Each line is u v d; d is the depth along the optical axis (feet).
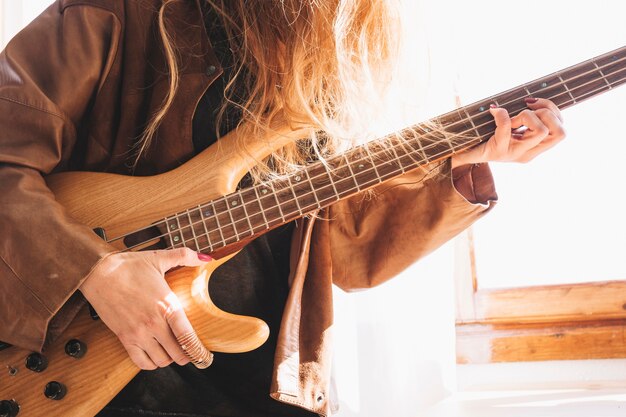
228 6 3.96
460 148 3.73
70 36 3.65
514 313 6.37
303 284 3.96
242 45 3.88
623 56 3.99
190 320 3.27
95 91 3.72
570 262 6.49
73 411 3.16
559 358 6.24
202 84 3.76
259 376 3.70
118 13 3.75
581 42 6.62
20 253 3.16
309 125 3.74
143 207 3.50
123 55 3.79
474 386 6.26
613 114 6.56
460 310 6.45
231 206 3.51
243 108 3.69
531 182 6.64
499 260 6.59
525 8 6.73
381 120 4.23
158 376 3.51
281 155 3.91
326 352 3.78
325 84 4.10
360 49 4.05
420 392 5.64
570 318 6.29
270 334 3.81
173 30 3.83
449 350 5.70
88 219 3.46
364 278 4.28
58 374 3.20
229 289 3.72
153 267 3.18
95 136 3.74
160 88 3.75
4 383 3.20
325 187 3.59
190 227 3.45
